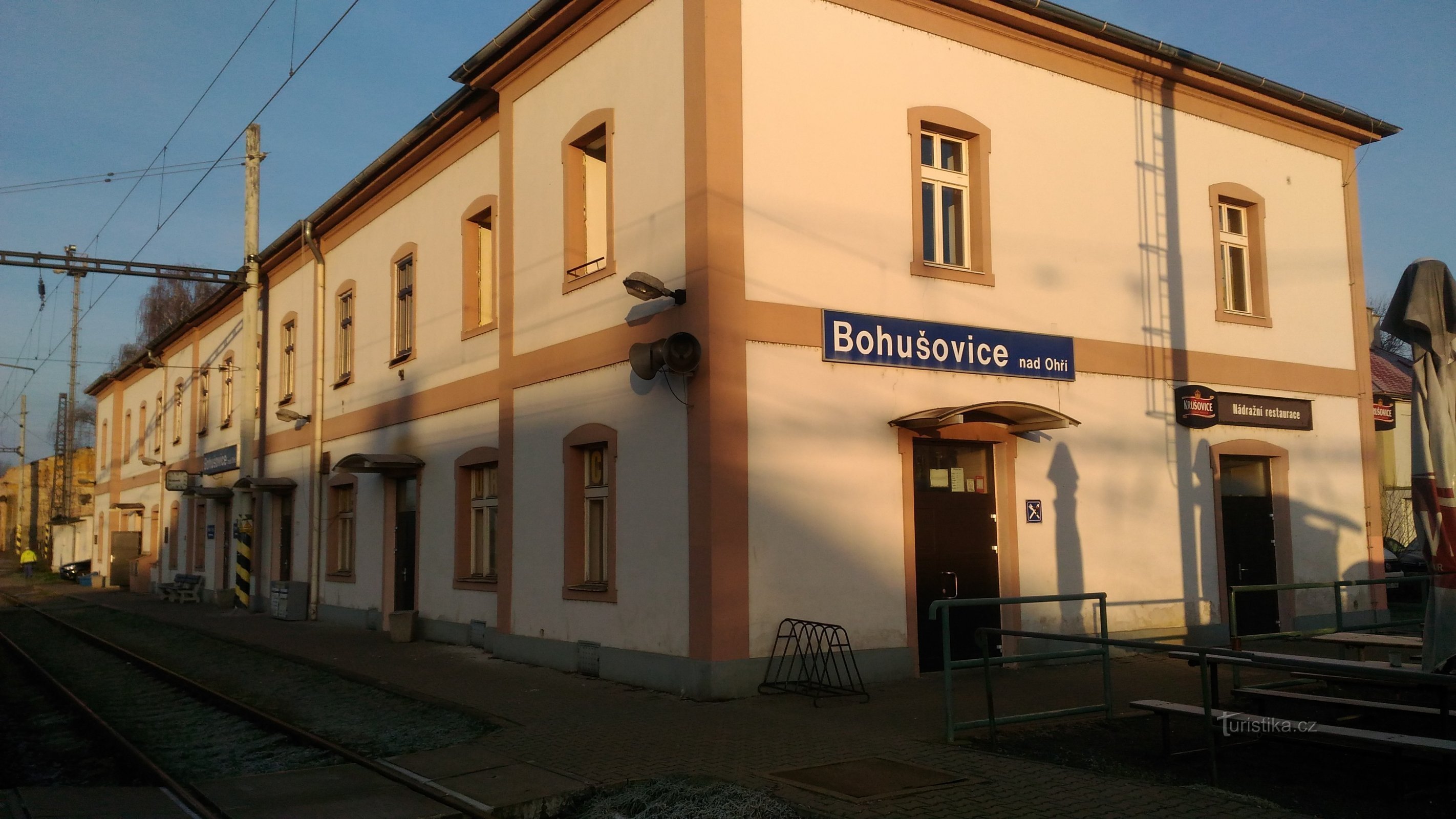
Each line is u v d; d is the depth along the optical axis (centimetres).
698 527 1019
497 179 1488
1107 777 695
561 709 974
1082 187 1343
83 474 5897
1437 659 725
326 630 1833
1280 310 1549
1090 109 1365
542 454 1294
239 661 1484
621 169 1174
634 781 707
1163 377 1396
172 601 2875
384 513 1773
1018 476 1245
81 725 1055
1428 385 755
